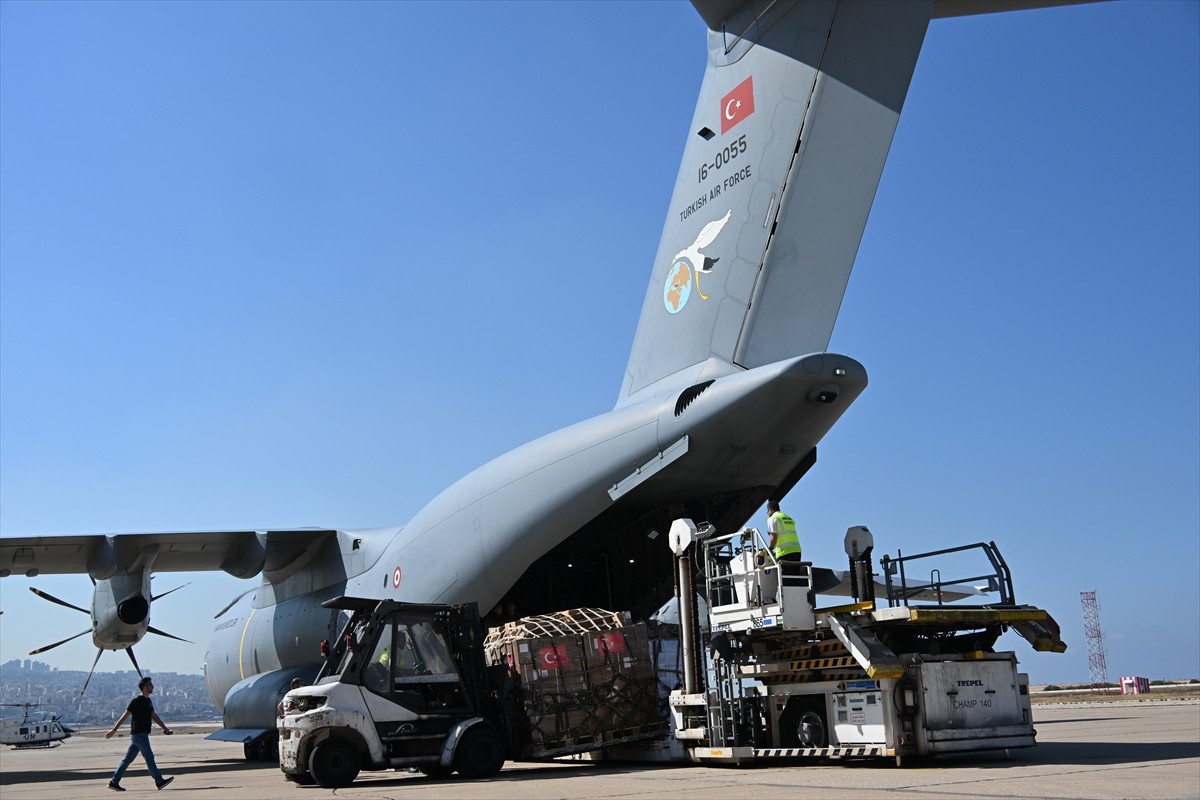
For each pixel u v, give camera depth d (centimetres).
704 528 965
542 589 1316
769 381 939
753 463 1058
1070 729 1521
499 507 1207
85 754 3158
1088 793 580
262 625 1847
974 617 851
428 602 1309
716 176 1068
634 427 1073
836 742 861
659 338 1123
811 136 976
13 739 4938
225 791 957
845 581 1282
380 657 968
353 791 841
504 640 1031
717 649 945
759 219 1007
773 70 1012
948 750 827
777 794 634
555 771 977
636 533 1220
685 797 634
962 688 848
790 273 981
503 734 1001
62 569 1664
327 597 1628
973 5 909
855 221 941
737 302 1020
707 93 1095
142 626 1642
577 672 1010
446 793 761
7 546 1513
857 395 976
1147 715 2058
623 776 857
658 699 1045
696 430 1010
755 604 895
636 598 1269
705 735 939
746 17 1050
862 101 945
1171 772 705
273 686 1557
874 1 950
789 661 925
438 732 962
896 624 840
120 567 1614
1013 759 877
